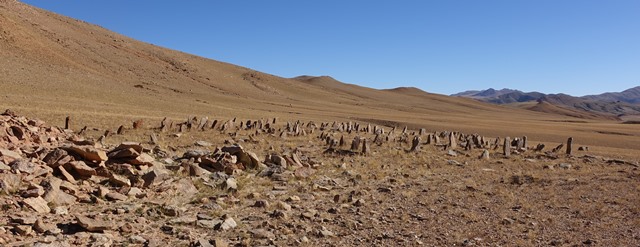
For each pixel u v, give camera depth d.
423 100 195.88
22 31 90.62
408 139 32.53
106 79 84.25
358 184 16.14
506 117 146.50
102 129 27.41
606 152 35.47
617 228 10.73
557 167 22.09
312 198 13.34
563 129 81.25
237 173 16.09
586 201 13.82
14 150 14.10
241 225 10.05
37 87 57.25
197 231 9.47
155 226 9.52
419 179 17.59
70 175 12.45
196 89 107.75
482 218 11.60
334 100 147.62
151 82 99.31
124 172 13.69
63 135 19.62
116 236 8.66
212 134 28.62
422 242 9.41
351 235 9.80
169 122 31.38
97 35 129.25
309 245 8.95
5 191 10.30
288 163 18.33
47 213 9.73
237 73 156.38
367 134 38.94
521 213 12.20
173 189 12.80
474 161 23.42
